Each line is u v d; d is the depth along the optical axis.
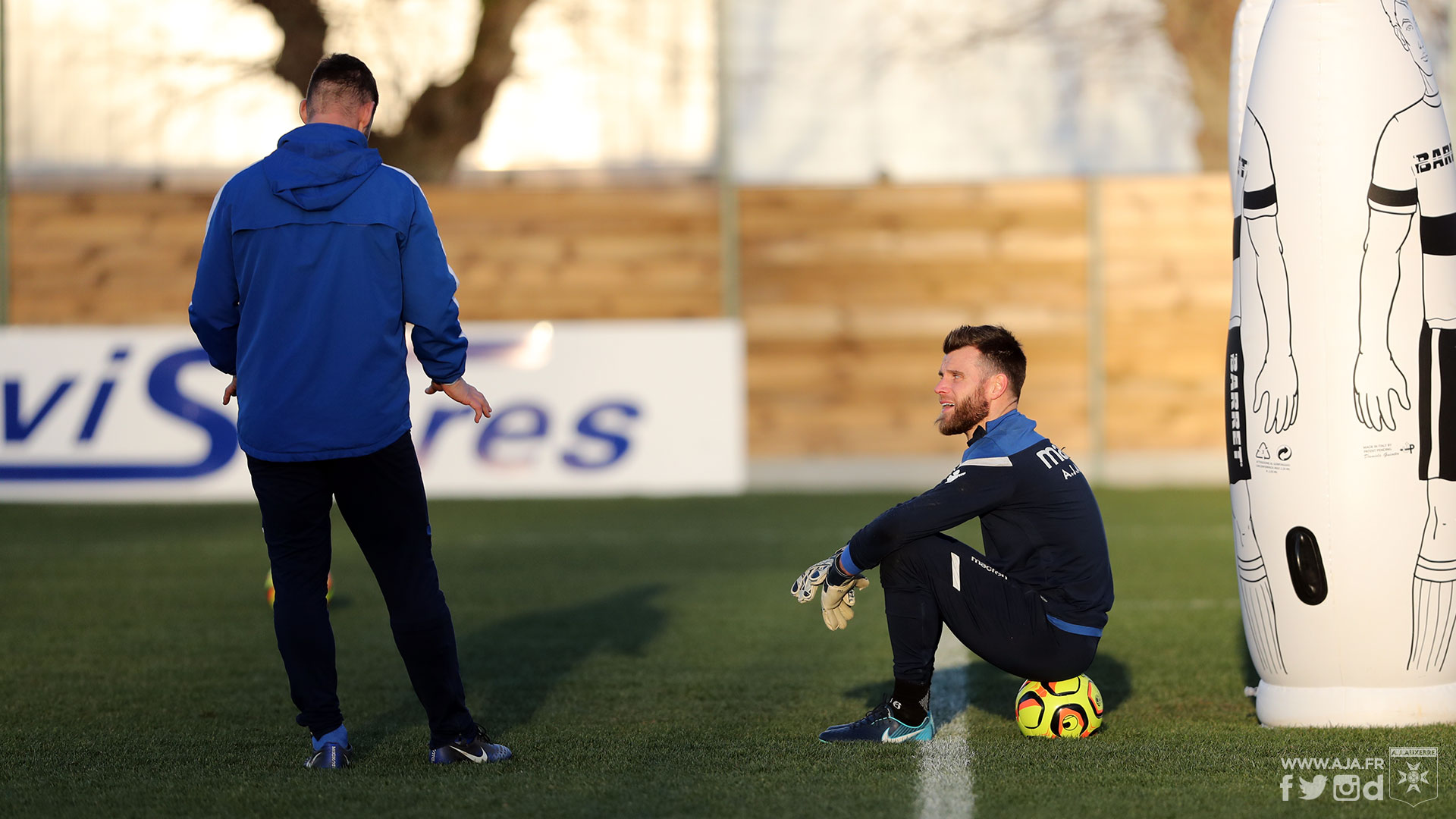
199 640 18.31
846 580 12.16
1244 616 12.94
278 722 13.57
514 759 11.77
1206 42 39.12
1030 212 38.78
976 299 38.97
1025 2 39.53
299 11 39.94
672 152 39.66
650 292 39.62
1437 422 11.81
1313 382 11.90
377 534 11.19
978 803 10.20
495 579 23.64
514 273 39.72
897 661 12.16
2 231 39.66
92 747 12.45
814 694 14.76
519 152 40.09
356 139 11.01
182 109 40.00
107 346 36.16
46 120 39.75
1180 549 26.31
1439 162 11.98
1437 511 11.85
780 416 39.38
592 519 32.12
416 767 11.52
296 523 11.16
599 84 39.62
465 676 15.84
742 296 39.44
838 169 39.94
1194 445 38.69
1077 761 11.41
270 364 10.73
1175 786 10.57
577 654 17.20
